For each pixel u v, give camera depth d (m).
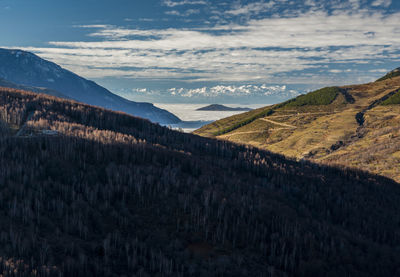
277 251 143.88
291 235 156.38
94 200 143.50
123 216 141.88
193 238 139.75
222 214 160.00
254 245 145.50
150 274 109.56
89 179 160.38
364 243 162.50
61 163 164.62
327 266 137.75
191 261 124.19
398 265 146.12
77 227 123.44
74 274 98.62
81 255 107.38
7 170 140.50
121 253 118.12
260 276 122.94
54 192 141.25
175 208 157.88
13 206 119.25
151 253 121.31
